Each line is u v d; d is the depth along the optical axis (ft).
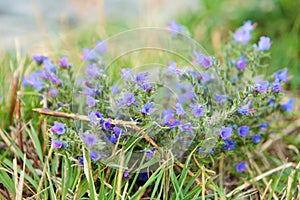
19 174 3.21
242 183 3.26
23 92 3.45
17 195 2.99
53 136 3.02
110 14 5.24
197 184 3.08
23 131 3.33
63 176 2.99
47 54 3.80
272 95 3.13
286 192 3.07
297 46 4.23
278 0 4.45
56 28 4.84
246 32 3.42
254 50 3.28
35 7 4.60
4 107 3.45
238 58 3.35
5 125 3.42
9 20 5.08
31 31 4.70
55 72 3.31
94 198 2.94
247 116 3.14
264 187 3.24
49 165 3.22
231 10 4.52
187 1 5.44
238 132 3.14
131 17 5.03
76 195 3.00
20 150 3.24
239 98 3.05
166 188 3.02
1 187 3.17
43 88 3.30
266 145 3.42
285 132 3.61
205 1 4.60
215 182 3.25
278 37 4.47
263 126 3.27
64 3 5.64
